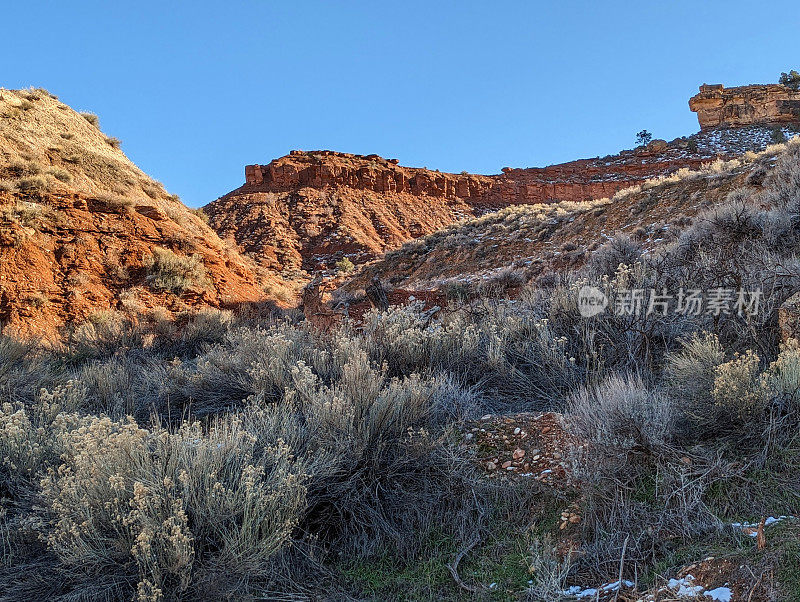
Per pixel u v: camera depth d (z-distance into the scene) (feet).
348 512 14.34
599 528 11.82
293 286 94.99
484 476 14.96
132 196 77.71
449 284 54.75
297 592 11.75
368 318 28.66
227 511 12.34
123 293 57.31
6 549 12.58
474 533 13.00
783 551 9.50
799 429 13.41
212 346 39.29
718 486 12.32
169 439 14.46
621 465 13.29
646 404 14.61
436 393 19.69
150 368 31.40
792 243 29.78
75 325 50.80
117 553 11.71
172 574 11.30
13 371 26.05
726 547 10.32
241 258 84.48
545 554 11.32
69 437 15.34
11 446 15.42
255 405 17.84
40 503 13.37
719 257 24.31
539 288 31.91
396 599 11.43
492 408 20.16
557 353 21.52
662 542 11.12
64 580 11.54
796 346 16.35
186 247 68.03
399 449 16.08
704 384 15.48
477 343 24.39
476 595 10.99
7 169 66.18
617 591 9.94
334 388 19.16
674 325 21.85
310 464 14.97
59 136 82.17
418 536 13.48
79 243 60.39
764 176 60.64
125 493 12.49
